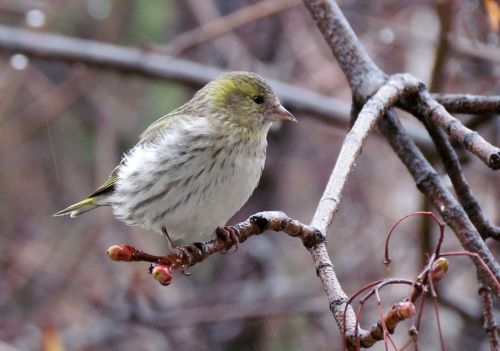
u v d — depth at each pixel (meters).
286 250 14.94
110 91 15.66
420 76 13.59
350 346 4.95
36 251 14.62
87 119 16.09
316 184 15.49
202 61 15.09
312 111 11.79
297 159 15.47
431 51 13.64
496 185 13.02
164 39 15.45
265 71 14.59
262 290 14.14
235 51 14.57
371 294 4.93
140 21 15.27
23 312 14.16
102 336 14.17
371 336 4.91
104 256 14.50
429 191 6.66
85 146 16.23
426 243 10.13
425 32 14.09
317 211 5.72
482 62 12.27
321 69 14.62
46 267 14.20
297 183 15.41
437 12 9.97
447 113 6.36
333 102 11.84
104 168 15.09
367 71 7.30
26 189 15.99
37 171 16.16
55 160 14.57
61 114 16.08
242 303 13.79
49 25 14.91
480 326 11.55
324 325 14.27
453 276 13.88
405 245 14.14
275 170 14.85
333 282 5.26
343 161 6.09
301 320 14.23
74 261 14.60
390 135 6.99
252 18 12.16
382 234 14.66
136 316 13.07
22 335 13.61
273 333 13.99
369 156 15.39
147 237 14.20
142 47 12.11
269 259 14.62
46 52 12.12
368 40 14.31
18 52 12.14
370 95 7.17
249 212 14.55
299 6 14.67
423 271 4.89
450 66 12.45
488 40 11.87
